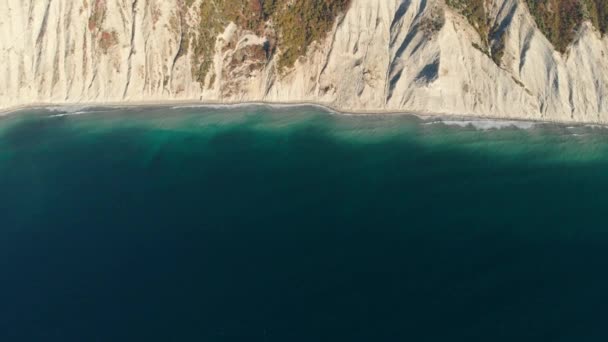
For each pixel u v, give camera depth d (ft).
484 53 183.11
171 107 193.67
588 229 132.98
